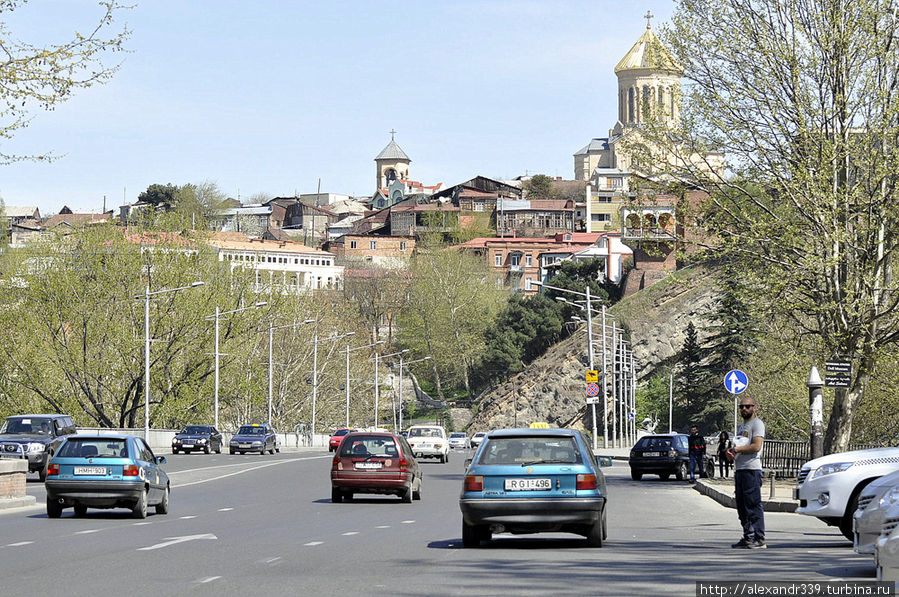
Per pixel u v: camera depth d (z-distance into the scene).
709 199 65.31
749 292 62.81
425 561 26.09
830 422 63.75
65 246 141.88
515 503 29.27
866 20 59.38
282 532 34.88
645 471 77.38
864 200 60.34
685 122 64.44
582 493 29.41
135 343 136.38
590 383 109.00
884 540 20.62
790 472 65.31
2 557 27.05
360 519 40.94
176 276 141.50
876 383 83.31
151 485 41.75
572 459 29.81
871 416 92.00
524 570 24.09
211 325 143.75
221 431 145.75
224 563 25.66
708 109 63.00
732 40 62.19
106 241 141.25
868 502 25.02
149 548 29.30
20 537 32.75
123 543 30.81
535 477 29.45
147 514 43.50
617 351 198.38
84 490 40.22
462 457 125.50
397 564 25.44
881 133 59.72
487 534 32.34
